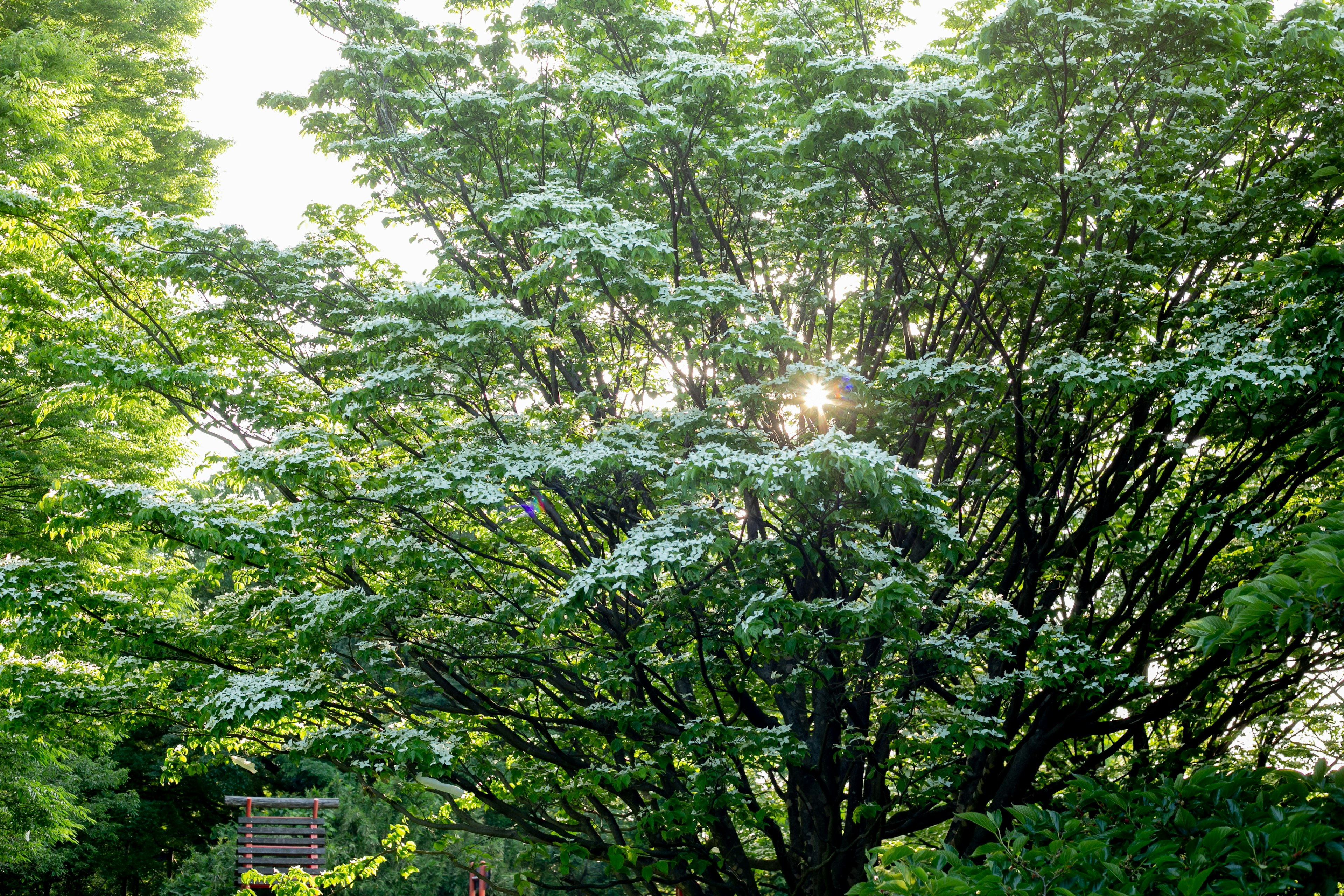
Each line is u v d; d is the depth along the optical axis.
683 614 8.53
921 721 8.44
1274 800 4.91
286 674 8.86
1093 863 4.61
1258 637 4.52
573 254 7.85
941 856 4.95
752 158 9.34
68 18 19.11
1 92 13.59
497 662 10.12
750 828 12.10
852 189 9.09
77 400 10.35
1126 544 9.77
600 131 10.09
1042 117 8.80
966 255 9.26
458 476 8.27
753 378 9.09
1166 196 8.47
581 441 9.40
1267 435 8.73
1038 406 9.32
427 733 8.84
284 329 10.29
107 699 9.66
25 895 25.05
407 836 25.22
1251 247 8.97
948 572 10.02
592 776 8.98
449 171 10.61
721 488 7.20
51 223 9.91
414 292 8.23
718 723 8.38
